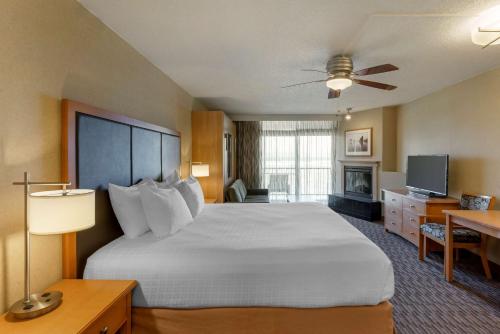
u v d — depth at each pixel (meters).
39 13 1.52
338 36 2.38
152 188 2.26
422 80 3.72
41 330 1.14
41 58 1.54
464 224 2.69
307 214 2.88
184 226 2.39
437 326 2.14
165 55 2.82
